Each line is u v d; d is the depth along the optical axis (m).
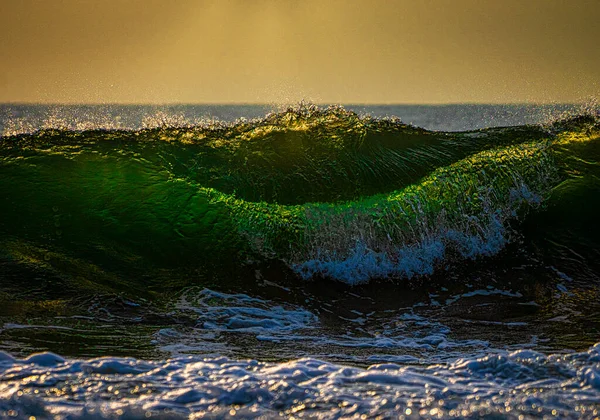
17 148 31.30
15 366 14.24
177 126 35.69
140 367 14.64
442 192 28.89
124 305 21.55
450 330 20.78
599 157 32.97
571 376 14.13
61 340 17.70
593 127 36.16
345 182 28.70
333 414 12.13
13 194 27.62
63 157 30.36
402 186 28.73
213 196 28.27
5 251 24.14
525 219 29.45
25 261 23.61
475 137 33.97
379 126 33.84
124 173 29.36
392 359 17.23
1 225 25.92
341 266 25.97
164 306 22.06
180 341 18.48
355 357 17.48
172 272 24.91
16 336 17.75
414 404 12.59
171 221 27.09
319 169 29.42
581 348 18.50
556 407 12.46
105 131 34.31
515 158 31.94
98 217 26.95
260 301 23.59
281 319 21.83
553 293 24.75
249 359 16.84
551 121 37.19
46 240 25.44
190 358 15.94
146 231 26.55
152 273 24.62
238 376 14.18
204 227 26.95
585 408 12.41
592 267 27.02
